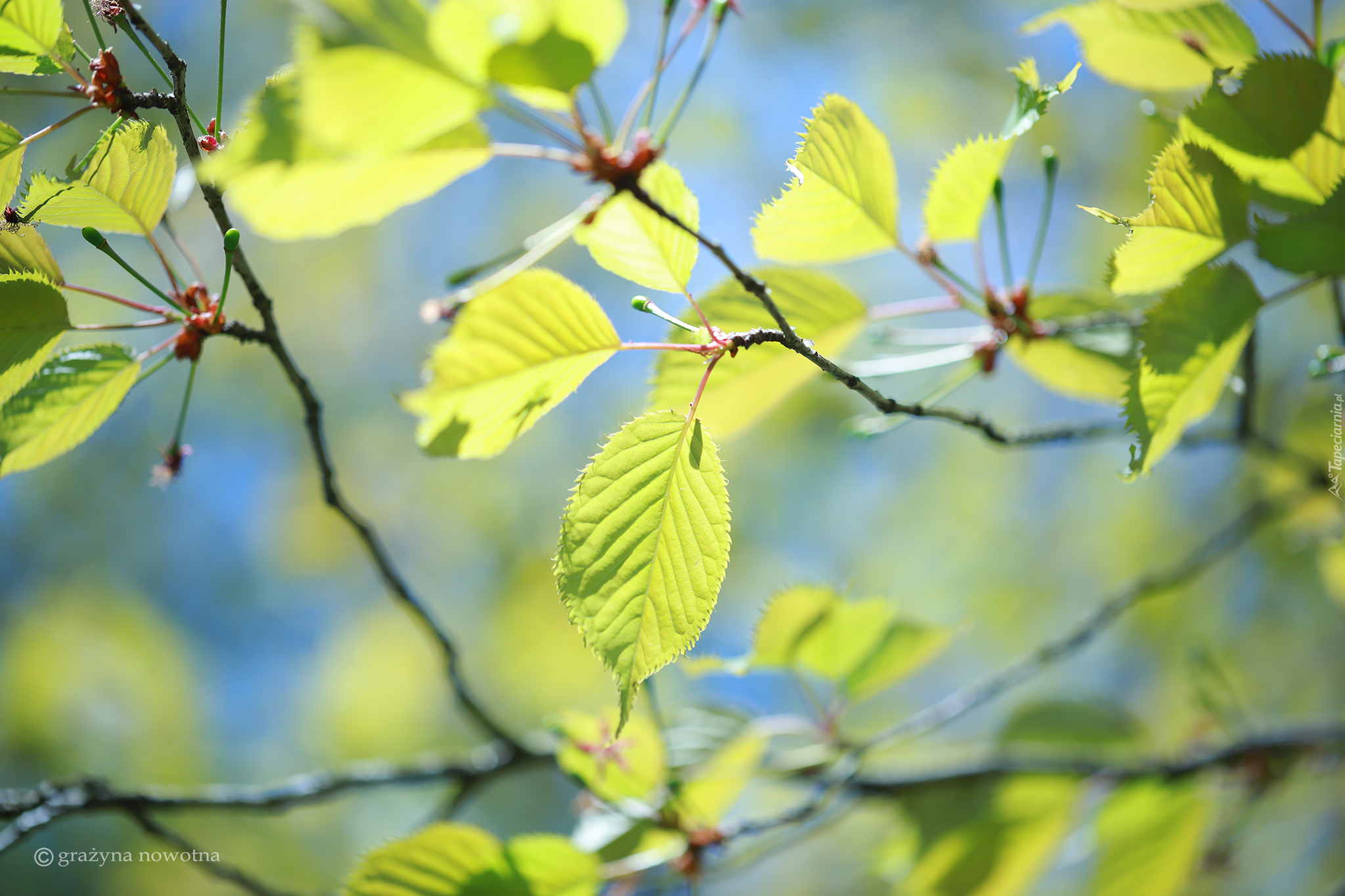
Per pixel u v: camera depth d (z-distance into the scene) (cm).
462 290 72
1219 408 152
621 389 211
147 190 72
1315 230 72
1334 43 75
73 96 71
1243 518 94
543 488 215
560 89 69
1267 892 154
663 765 81
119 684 176
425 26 67
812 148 74
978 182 77
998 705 186
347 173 68
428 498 219
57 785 78
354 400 219
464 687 82
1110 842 96
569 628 200
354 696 196
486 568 218
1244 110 72
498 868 79
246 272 73
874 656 85
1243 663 168
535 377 73
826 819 89
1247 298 73
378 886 78
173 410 207
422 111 68
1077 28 78
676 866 81
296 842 171
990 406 196
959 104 193
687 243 72
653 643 70
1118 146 176
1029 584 190
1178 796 95
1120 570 178
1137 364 72
